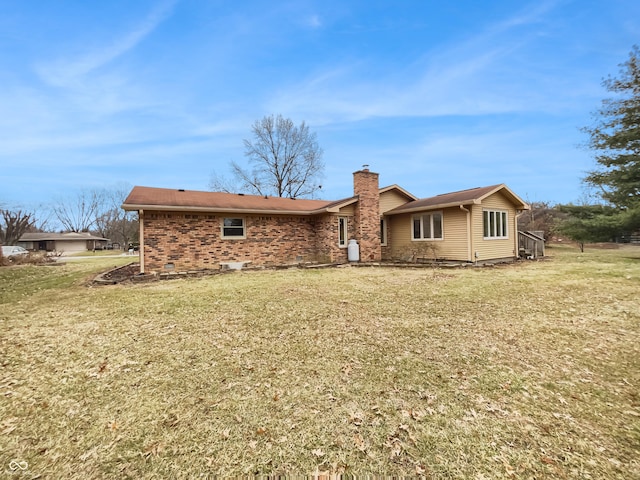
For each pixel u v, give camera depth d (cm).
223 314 565
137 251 3325
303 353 399
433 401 294
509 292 727
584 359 381
